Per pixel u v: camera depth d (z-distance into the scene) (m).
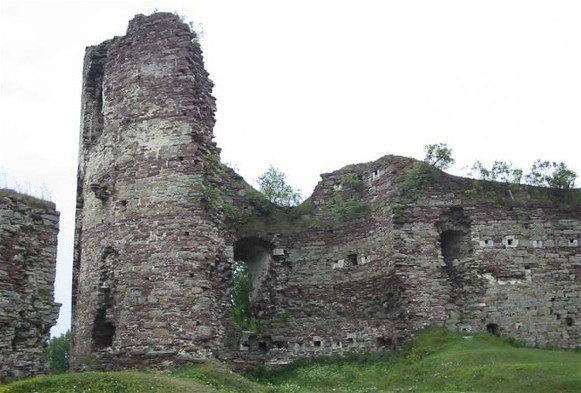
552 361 23.09
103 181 28.61
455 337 27.11
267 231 31.61
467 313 28.39
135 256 26.78
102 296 27.08
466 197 29.73
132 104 28.66
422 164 29.88
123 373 19.19
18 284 18.41
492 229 29.34
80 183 31.78
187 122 27.78
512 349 25.17
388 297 28.89
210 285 26.53
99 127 31.66
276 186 33.25
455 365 23.69
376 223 30.11
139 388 17.84
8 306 18.08
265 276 31.27
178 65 28.42
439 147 30.42
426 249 28.86
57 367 48.28
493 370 21.86
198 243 26.55
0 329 17.84
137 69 28.94
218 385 21.92
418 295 28.27
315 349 29.89
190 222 26.70
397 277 28.45
